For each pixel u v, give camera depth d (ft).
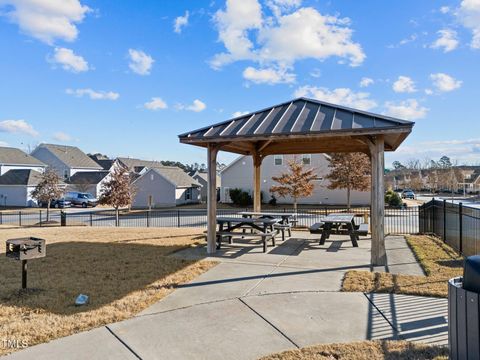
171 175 126.00
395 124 21.25
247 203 104.88
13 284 18.29
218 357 10.36
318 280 18.81
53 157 145.18
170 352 10.69
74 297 16.08
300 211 75.87
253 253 26.43
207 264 22.59
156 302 15.44
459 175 183.32
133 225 62.75
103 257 25.21
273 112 27.61
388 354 10.21
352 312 13.93
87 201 115.65
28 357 10.36
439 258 23.89
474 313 8.20
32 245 17.24
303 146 34.88
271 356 10.32
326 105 26.66
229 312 14.12
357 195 101.14
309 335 11.82
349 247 29.04
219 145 26.63
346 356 10.16
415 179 205.26
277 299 15.70
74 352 10.70
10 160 129.29
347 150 35.63
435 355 10.07
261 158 37.17
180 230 44.14
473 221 23.62
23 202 118.93
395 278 18.60
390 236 35.65
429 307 14.30
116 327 12.64
